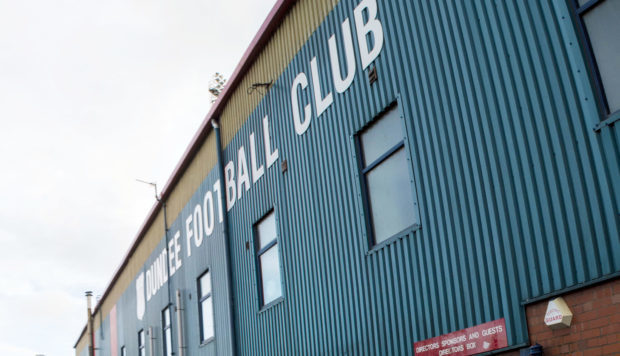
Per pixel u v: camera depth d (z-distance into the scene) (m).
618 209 6.15
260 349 13.42
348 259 10.38
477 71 7.87
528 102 7.15
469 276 7.93
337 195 10.74
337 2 10.87
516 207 7.31
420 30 8.87
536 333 6.98
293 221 12.16
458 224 8.12
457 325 8.07
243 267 14.48
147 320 23.11
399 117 9.37
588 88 6.45
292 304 12.12
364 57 10.06
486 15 7.76
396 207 9.44
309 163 11.66
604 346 6.16
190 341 18.12
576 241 6.55
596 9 6.49
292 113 12.34
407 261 9.01
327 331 10.89
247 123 14.43
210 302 16.81
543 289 6.92
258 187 13.76
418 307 8.76
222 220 15.66
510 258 7.35
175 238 20.11
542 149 6.98
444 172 8.37
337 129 10.77
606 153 6.28
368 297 9.84
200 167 17.77
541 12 7.00
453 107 8.24
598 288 6.27
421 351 8.65
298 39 12.16
